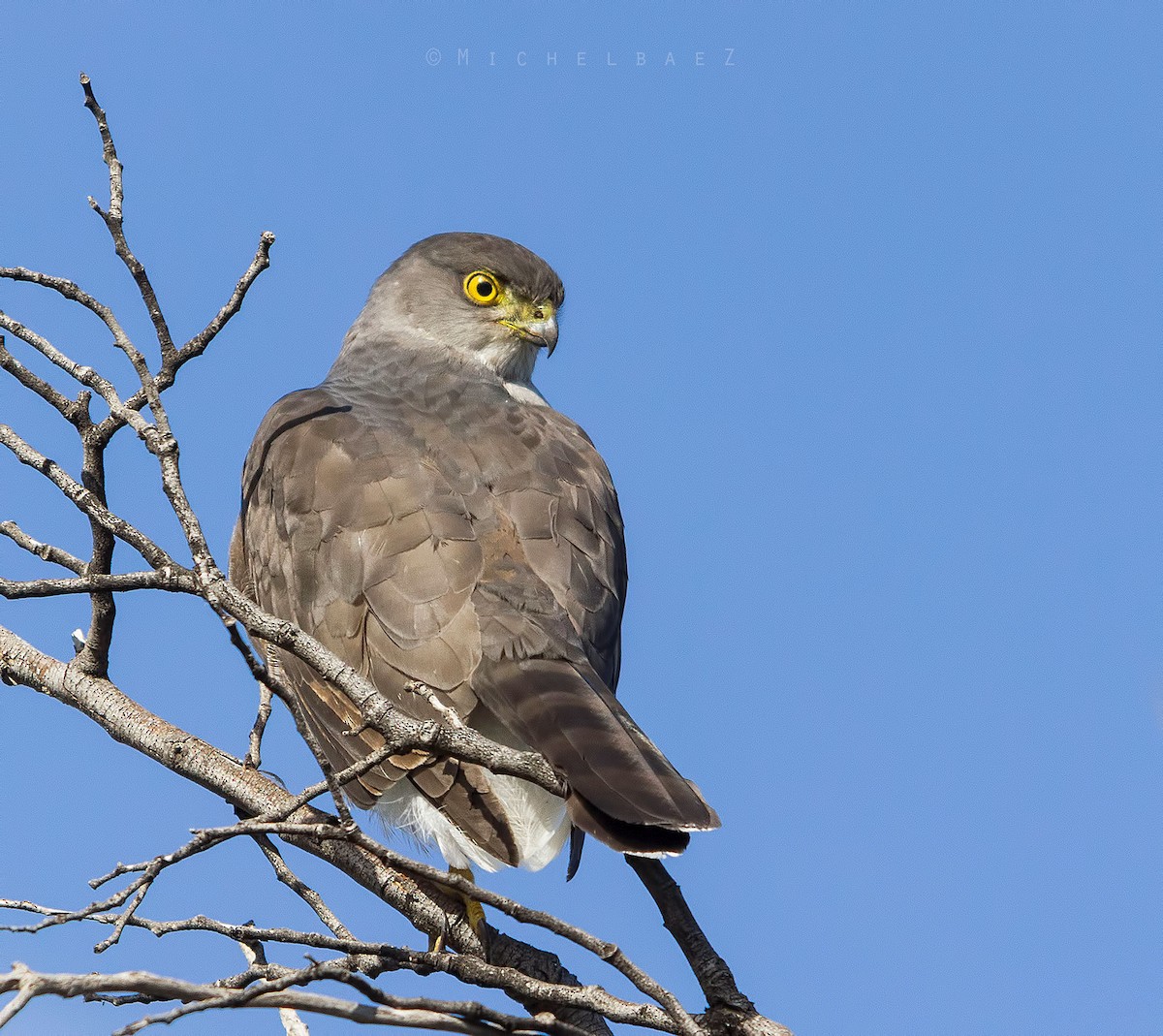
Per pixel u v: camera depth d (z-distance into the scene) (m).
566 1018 7.95
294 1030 7.55
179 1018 6.10
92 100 7.87
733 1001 7.63
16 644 10.11
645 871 8.17
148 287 7.79
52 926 6.57
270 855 8.18
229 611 7.05
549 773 7.11
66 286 7.90
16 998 5.84
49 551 8.74
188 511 7.16
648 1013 7.27
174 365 7.83
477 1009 6.72
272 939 7.65
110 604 9.50
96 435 8.52
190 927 7.65
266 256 7.69
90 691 9.73
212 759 9.30
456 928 8.69
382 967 7.69
